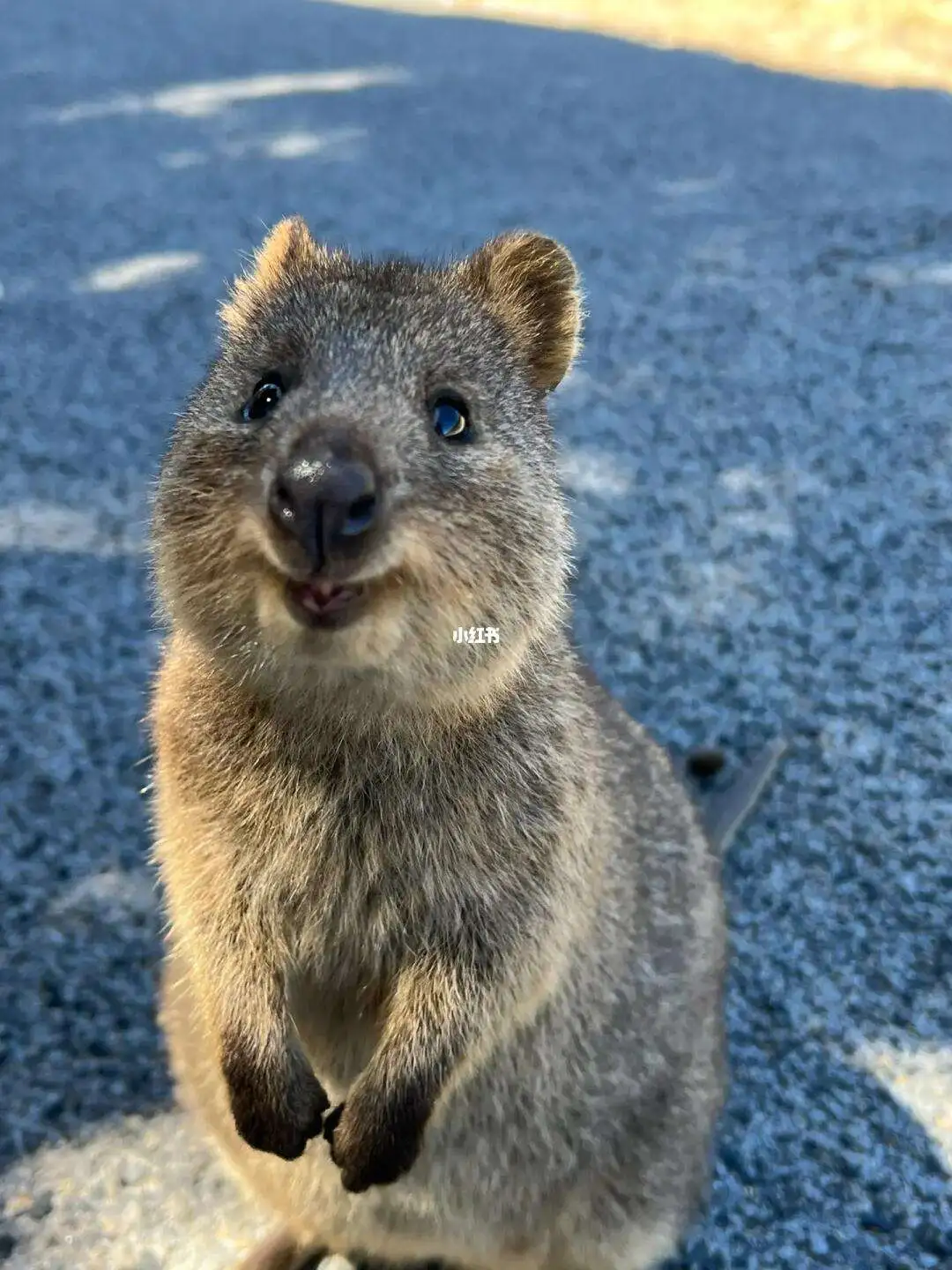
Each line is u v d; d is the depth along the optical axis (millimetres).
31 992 584
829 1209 527
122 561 885
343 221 1497
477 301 468
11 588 847
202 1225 513
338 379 403
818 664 806
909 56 2416
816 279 1380
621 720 549
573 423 1086
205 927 448
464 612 400
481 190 1662
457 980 444
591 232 1507
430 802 434
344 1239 507
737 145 1899
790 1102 562
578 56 2553
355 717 416
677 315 1293
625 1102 504
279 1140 445
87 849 650
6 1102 544
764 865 664
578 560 876
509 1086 481
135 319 1254
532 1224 506
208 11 3012
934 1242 515
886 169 1752
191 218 1535
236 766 434
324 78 2324
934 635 833
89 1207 513
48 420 1063
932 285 1359
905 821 688
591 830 470
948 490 985
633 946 504
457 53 2586
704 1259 516
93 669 778
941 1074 571
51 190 1643
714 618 846
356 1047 480
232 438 407
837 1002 600
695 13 2900
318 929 444
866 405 1118
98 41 2590
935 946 625
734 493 986
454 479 406
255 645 401
